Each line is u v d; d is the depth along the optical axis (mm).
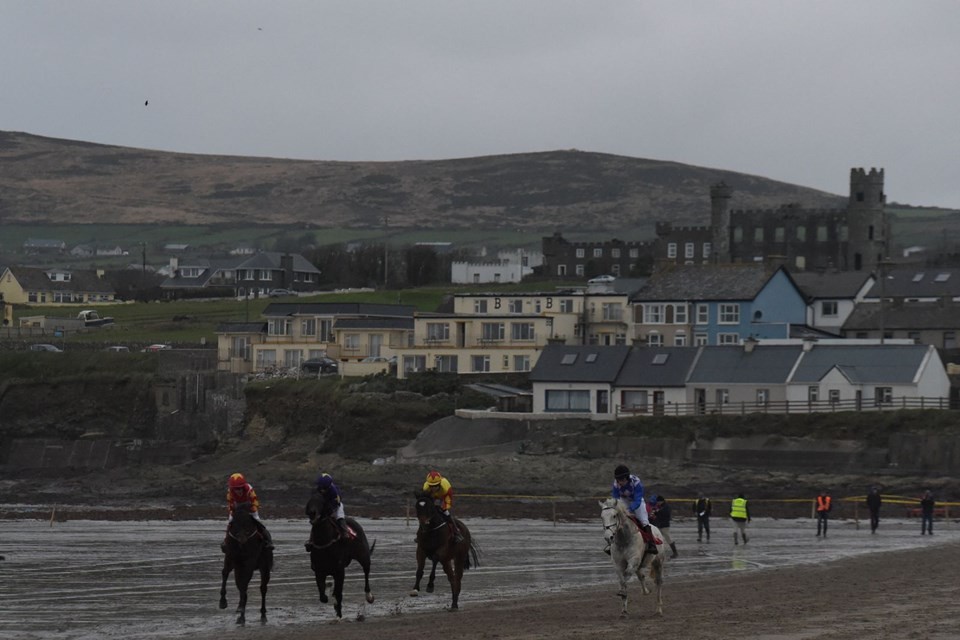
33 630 32531
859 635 28156
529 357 117375
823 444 91562
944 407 95438
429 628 30984
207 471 107250
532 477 89875
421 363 119812
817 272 143500
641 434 96562
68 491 94750
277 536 60000
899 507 77438
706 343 122188
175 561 49719
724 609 33750
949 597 35812
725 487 86875
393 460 99188
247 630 31703
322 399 111375
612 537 32062
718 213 191500
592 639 28281
